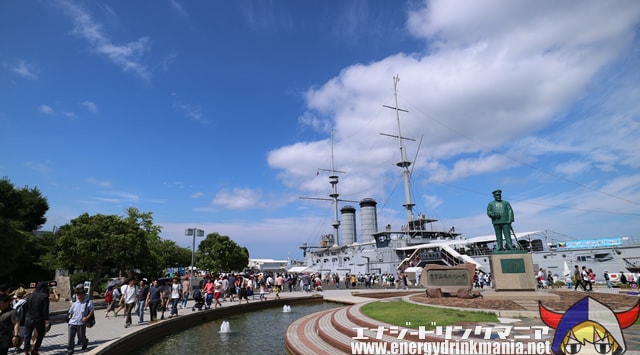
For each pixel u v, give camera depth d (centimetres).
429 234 5609
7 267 1947
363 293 3250
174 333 1703
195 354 1271
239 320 2141
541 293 1662
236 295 3244
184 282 2406
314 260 6762
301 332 1478
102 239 2812
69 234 2761
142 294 1758
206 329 1811
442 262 4578
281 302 2942
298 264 8769
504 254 1764
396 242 5122
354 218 6794
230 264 6297
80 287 1140
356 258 5391
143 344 1458
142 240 3156
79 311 1116
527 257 1730
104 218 2998
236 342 1470
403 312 1428
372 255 5172
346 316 1565
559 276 3366
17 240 2009
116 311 1961
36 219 4134
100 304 2597
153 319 1706
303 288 4122
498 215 1834
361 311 1608
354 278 4322
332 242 7275
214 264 5950
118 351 1251
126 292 1603
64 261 2739
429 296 1886
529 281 1705
